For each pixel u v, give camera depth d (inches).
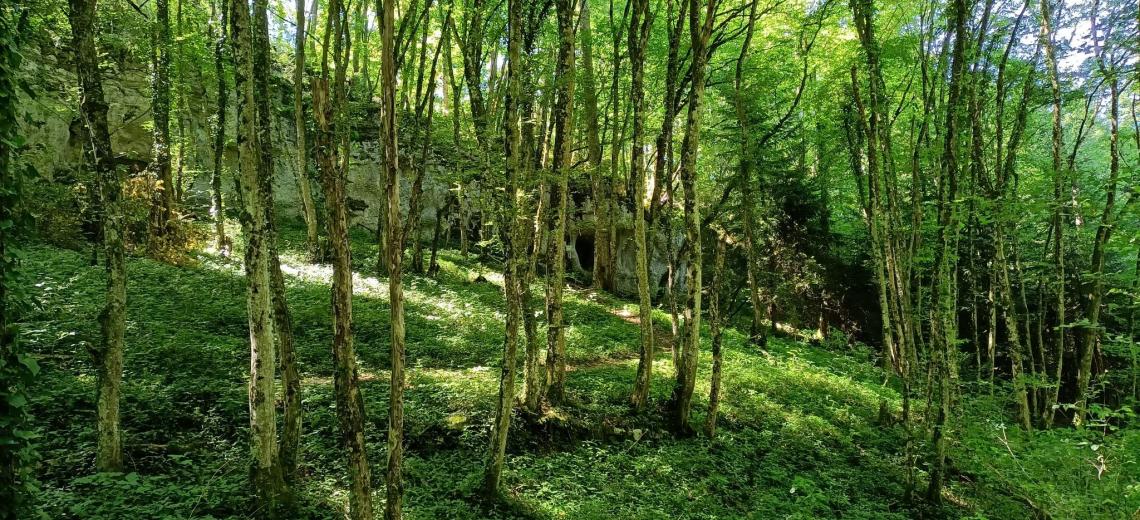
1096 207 288.4
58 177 494.3
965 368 655.8
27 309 139.5
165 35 485.1
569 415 362.9
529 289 348.5
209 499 220.8
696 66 361.7
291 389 237.6
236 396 307.7
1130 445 257.9
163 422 272.8
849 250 793.6
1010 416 524.7
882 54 448.1
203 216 637.3
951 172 318.3
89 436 247.8
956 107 317.4
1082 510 233.8
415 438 307.3
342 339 180.2
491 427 330.3
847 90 514.3
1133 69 321.7
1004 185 458.0
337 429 297.1
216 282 501.7
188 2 539.8
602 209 835.4
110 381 225.0
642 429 377.1
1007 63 492.7
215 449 263.6
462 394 358.6
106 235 223.8
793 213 703.7
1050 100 486.3
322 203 818.8
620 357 545.6
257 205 217.5
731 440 389.7
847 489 356.5
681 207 725.9
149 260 506.6
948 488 376.5
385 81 170.9
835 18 495.5
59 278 410.3
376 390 356.8
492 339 502.6
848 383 572.7
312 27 757.3
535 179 300.5
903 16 462.6
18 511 133.8
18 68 134.5
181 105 570.3
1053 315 668.1
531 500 277.3
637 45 392.2
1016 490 311.7
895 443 449.7
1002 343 708.0
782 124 543.2
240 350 373.4
